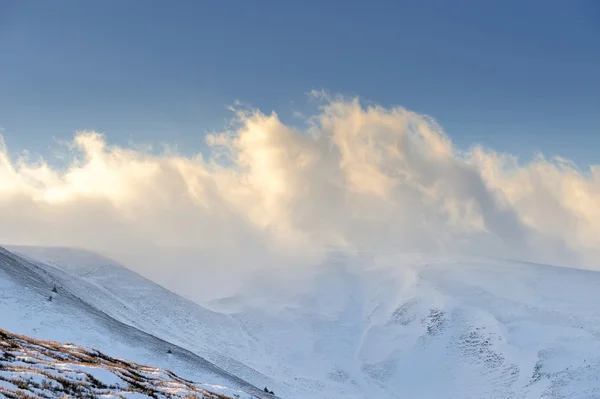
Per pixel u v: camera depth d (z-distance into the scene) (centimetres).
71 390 2480
